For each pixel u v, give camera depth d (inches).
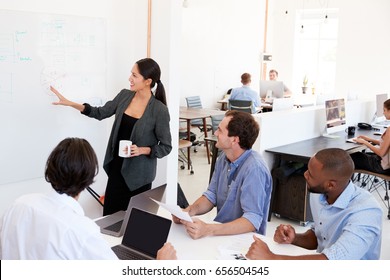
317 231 79.9
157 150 116.0
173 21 147.2
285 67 382.3
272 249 78.0
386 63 303.9
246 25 356.5
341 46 321.7
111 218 89.4
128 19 149.9
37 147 127.8
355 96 273.9
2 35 115.0
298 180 167.3
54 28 127.0
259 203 84.9
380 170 179.8
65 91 132.6
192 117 240.2
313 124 202.2
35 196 57.1
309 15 376.2
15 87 119.8
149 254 72.3
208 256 72.9
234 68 351.9
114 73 147.6
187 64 307.3
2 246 57.0
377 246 71.6
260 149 167.9
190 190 207.5
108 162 120.5
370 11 306.5
